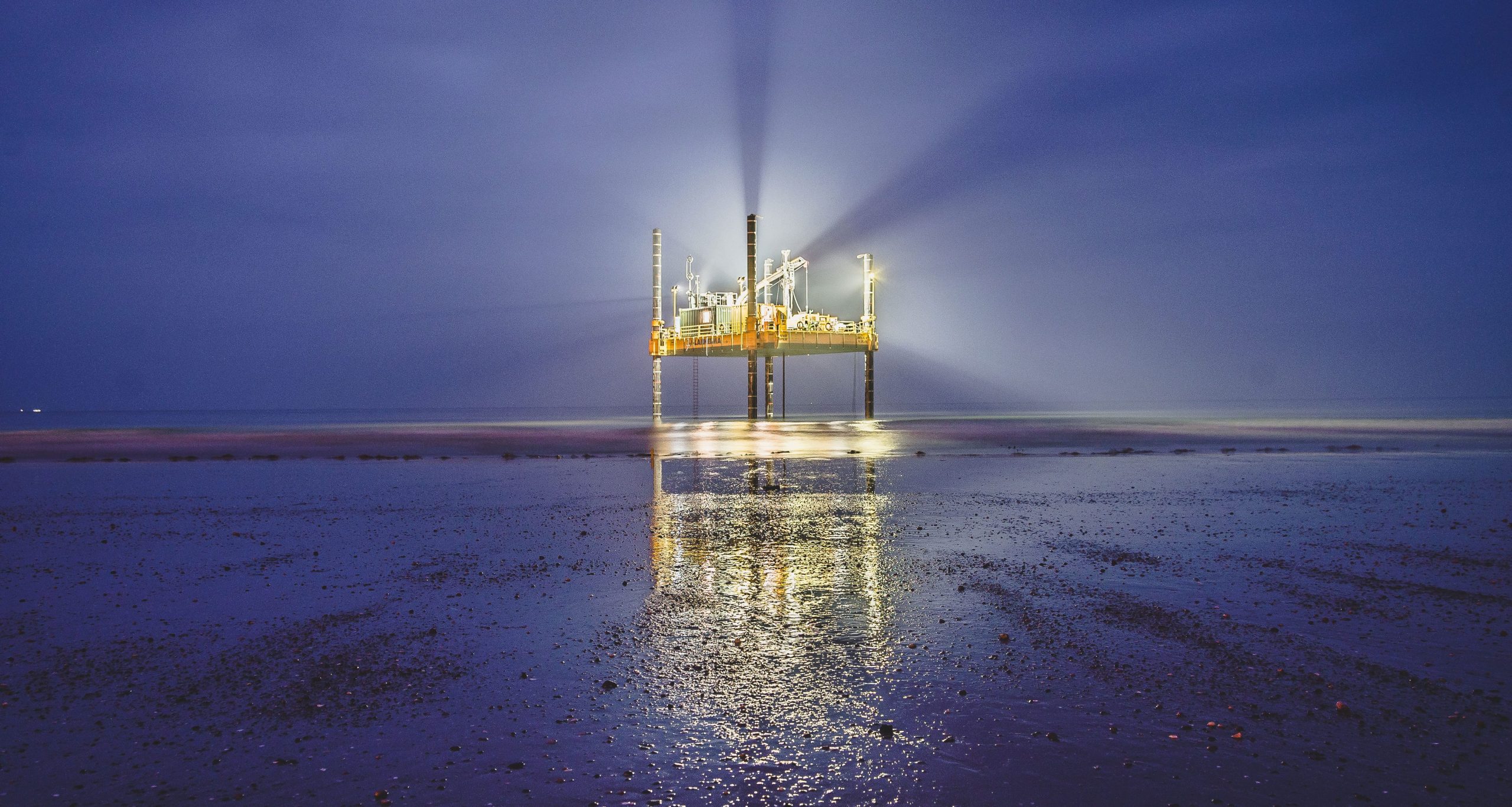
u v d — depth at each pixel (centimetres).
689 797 546
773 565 1245
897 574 1173
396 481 2542
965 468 2909
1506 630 889
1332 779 565
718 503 1986
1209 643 848
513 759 600
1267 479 2472
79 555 1351
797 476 2658
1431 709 679
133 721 668
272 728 655
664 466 3075
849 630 898
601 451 3841
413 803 538
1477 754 600
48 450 4028
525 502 2023
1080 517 1722
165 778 573
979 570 1201
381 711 686
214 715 679
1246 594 1046
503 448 4097
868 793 548
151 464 3244
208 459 3462
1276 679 747
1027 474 2656
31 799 545
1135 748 612
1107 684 738
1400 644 842
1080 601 1013
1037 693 716
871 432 5634
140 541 1477
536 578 1166
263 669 786
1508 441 4309
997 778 568
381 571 1213
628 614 968
